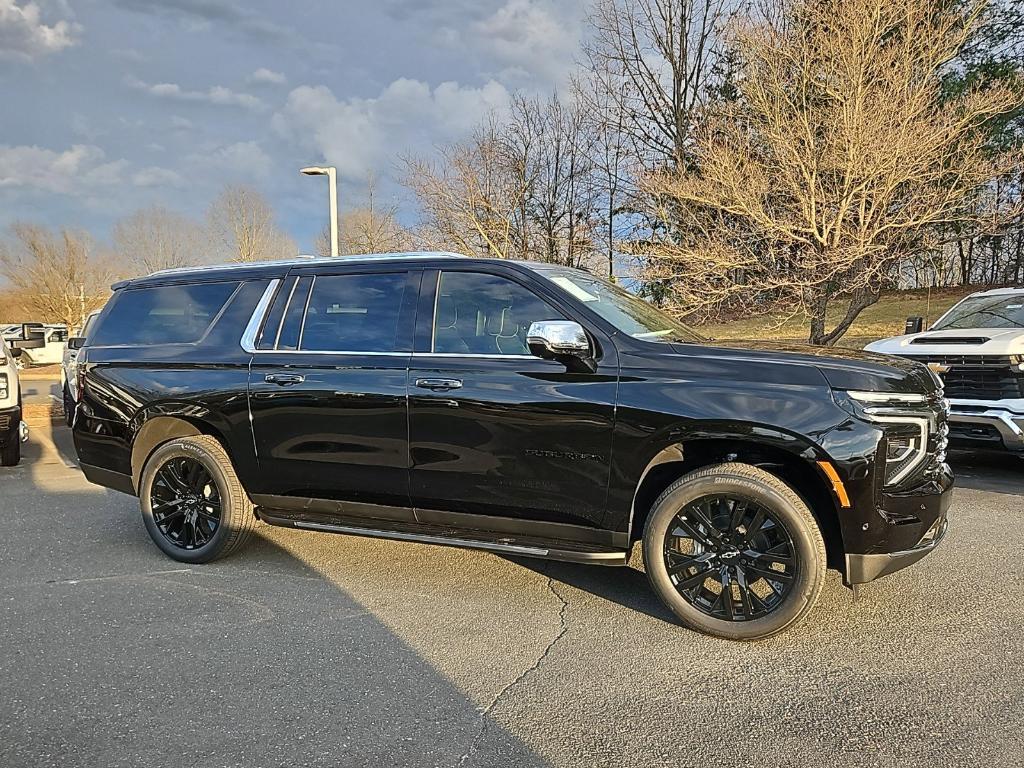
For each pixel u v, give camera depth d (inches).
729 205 472.7
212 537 184.1
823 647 135.1
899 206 457.4
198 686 122.5
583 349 141.3
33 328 341.1
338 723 110.7
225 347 182.5
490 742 105.4
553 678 124.8
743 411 132.5
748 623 136.7
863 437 128.0
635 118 837.8
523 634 142.9
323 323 173.5
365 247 1128.2
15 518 237.6
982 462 312.8
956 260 765.3
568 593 164.4
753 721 110.4
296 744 105.0
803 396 131.5
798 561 132.1
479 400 151.3
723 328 536.7
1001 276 796.0
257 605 158.7
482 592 165.6
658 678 124.5
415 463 158.9
